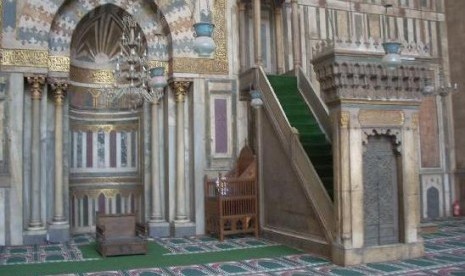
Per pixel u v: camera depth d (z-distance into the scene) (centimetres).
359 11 1355
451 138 1447
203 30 627
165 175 1160
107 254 853
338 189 768
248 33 1220
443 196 1424
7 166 1002
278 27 1241
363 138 774
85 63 1253
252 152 1095
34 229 1017
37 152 1032
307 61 1274
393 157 812
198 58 1150
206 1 1170
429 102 1430
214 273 712
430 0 1449
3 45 1015
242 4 1198
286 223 954
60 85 1080
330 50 757
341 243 759
